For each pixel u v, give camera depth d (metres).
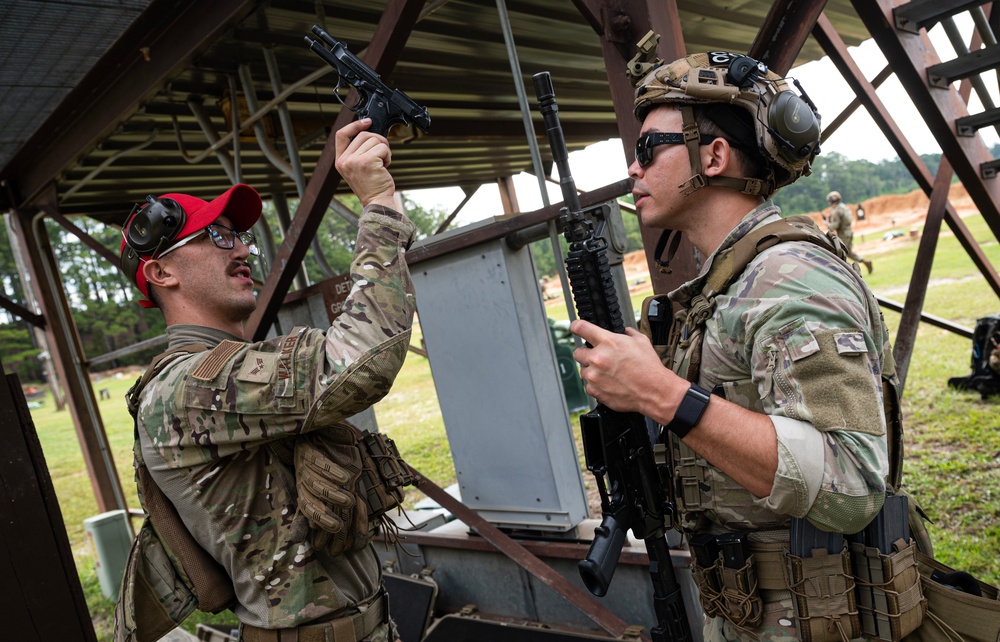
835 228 10.63
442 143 6.12
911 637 1.14
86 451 5.30
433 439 8.49
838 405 0.98
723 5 4.58
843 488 0.97
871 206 36.78
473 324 2.89
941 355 7.37
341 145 1.37
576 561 2.73
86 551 7.33
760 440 0.99
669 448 1.30
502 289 2.76
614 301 1.23
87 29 2.94
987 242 17.28
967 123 2.91
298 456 1.32
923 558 1.24
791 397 1.01
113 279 32.72
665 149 1.22
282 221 6.28
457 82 4.81
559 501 2.77
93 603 5.17
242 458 1.30
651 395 1.06
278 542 1.31
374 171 1.33
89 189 5.15
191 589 1.42
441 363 3.04
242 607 1.37
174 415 1.26
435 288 2.99
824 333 0.99
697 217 1.25
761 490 1.01
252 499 1.30
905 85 2.86
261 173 5.51
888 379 1.22
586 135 7.79
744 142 1.17
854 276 1.11
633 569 2.53
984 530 3.46
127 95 3.50
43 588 1.74
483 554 3.01
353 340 1.21
